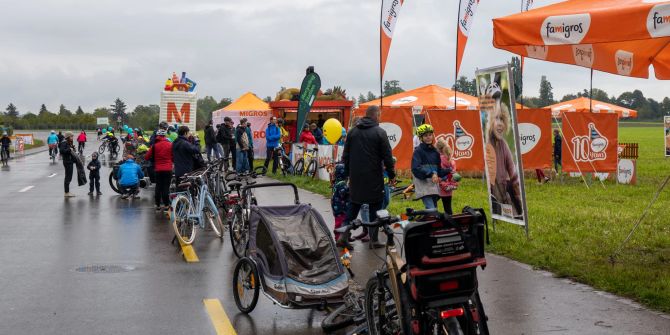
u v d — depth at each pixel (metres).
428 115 21.16
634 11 7.46
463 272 4.80
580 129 21.25
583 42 7.87
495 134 10.81
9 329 6.42
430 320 4.84
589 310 6.84
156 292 7.90
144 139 28.77
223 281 8.46
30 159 42.50
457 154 21.47
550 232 11.23
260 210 7.23
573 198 17.19
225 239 11.51
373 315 5.61
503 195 10.80
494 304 7.13
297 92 36.22
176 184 13.80
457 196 17.19
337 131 19.98
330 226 12.23
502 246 10.02
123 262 9.62
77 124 166.25
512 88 10.18
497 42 8.60
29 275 8.77
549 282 8.05
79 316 6.89
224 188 14.35
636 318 6.54
